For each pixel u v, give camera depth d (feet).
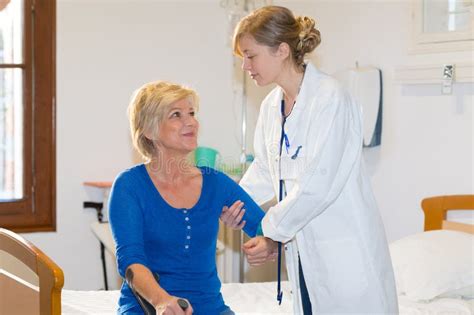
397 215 10.93
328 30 12.23
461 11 9.81
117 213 5.87
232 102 13.79
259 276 13.39
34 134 12.30
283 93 6.81
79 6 12.45
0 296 7.06
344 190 6.33
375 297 6.32
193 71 13.44
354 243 6.31
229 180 6.50
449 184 10.06
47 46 12.27
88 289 12.77
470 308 8.23
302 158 6.39
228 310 6.18
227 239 13.10
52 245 12.47
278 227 6.24
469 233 9.62
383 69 11.09
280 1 13.24
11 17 12.02
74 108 12.51
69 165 12.53
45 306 5.62
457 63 9.76
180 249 5.98
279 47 6.29
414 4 10.46
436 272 8.59
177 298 5.28
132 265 5.61
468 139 9.76
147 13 13.01
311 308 6.69
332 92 6.19
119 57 12.82
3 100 12.08
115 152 12.84
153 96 6.07
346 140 6.24
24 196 12.30
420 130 10.46
